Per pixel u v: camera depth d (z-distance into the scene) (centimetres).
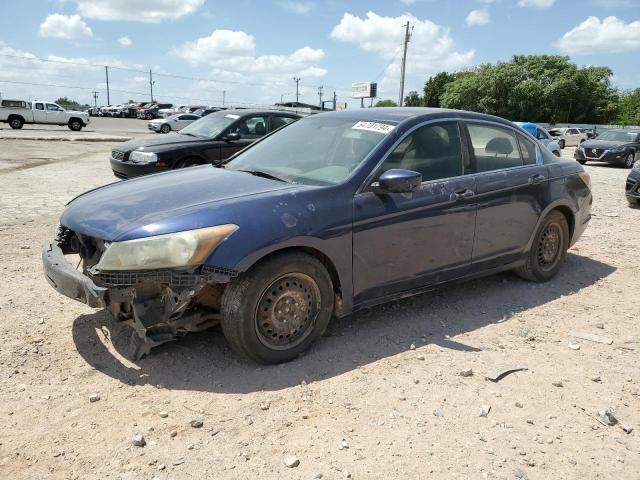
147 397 319
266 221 337
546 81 5550
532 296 511
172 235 316
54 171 1334
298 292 359
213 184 387
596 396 339
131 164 949
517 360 382
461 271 457
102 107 6831
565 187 534
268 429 292
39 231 687
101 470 258
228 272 322
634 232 815
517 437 294
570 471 269
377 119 440
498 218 473
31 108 3322
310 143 445
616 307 493
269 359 354
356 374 353
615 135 2209
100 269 322
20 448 271
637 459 280
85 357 361
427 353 386
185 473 257
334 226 364
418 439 288
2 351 364
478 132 475
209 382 336
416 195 409
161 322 333
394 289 412
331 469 263
